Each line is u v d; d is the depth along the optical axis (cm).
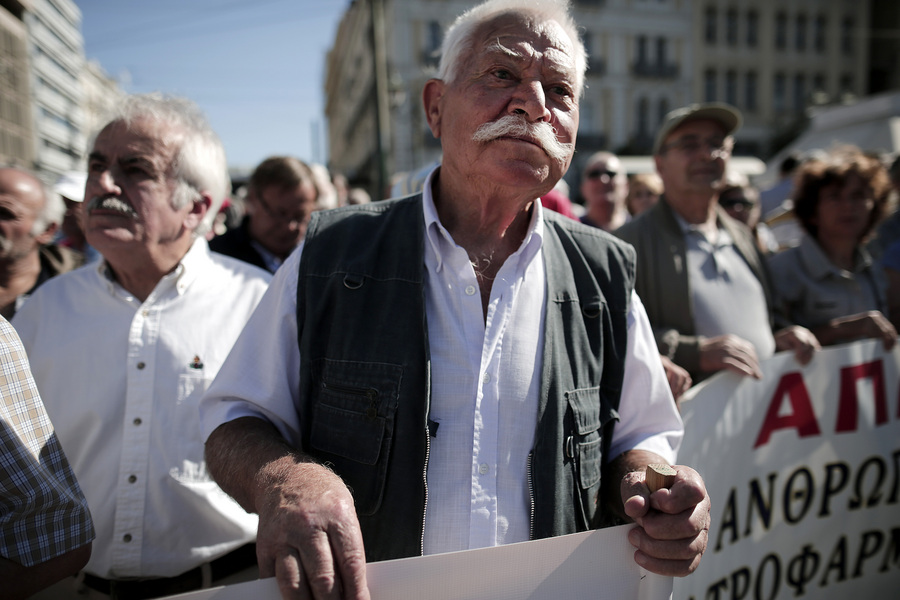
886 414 226
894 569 229
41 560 104
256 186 309
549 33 116
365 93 3247
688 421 182
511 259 122
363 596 89
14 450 101
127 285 175
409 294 119
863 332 231
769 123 3136
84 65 4125
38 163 3272
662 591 108
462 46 118
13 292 234
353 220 131
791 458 206
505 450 114
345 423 115
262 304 129
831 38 3197
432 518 112
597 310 128
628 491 106
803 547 209
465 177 118
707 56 3050
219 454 113
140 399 163
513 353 117
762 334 225
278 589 88
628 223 242
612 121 2947
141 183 166
